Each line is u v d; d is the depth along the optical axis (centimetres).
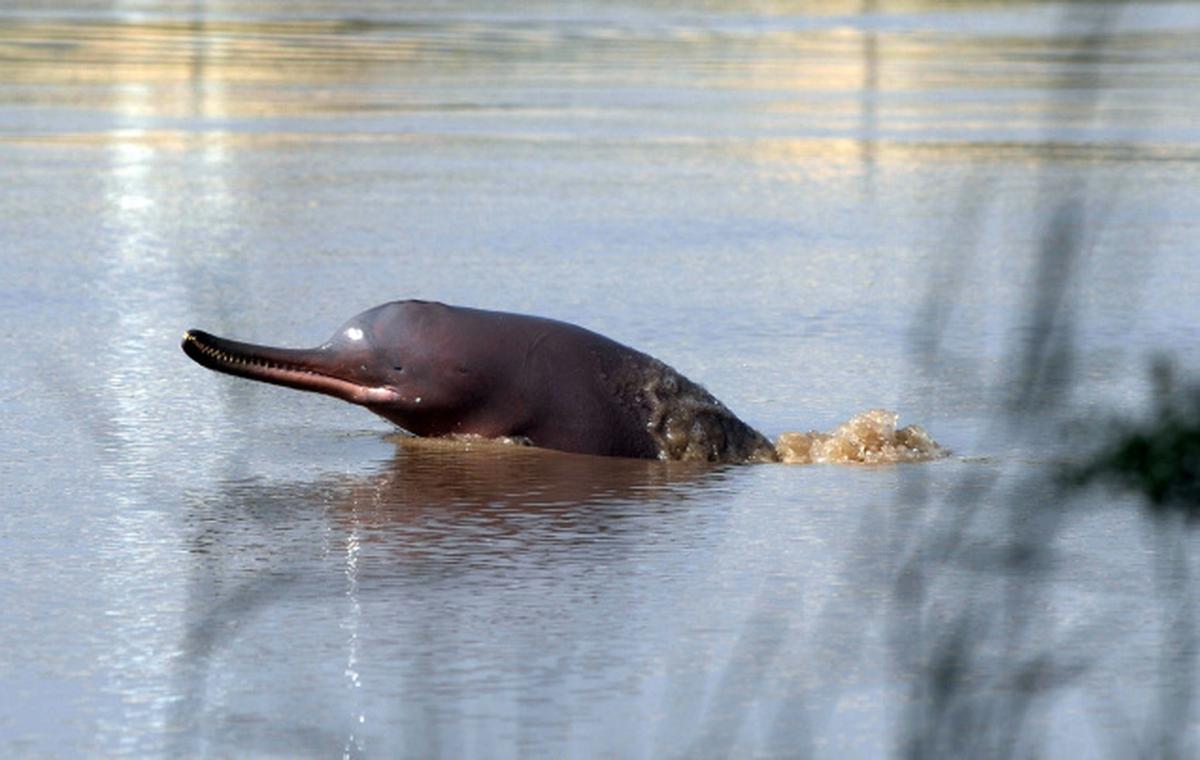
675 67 11788
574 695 2338
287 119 8931
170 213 6400
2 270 5378
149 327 4672
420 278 5359
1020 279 5559
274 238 5969
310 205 6619
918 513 3192
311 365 3662
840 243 6141
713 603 2694
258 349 3656
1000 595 2722
